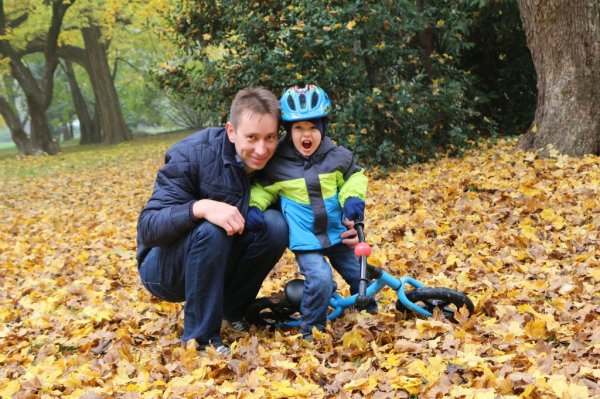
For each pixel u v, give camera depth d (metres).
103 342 3.88
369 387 2.82
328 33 8.87
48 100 26.45
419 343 3.27
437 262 4.95
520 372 2.81
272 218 3.42
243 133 3.23
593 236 4.97
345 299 3.57
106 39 29.86
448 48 10.52
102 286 5.35
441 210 6.39
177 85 10.49
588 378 2.73
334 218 3.42
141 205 10.16
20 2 26.08
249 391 2.88
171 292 3.56
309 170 3.40
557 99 8.02
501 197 6.33
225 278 3.61
